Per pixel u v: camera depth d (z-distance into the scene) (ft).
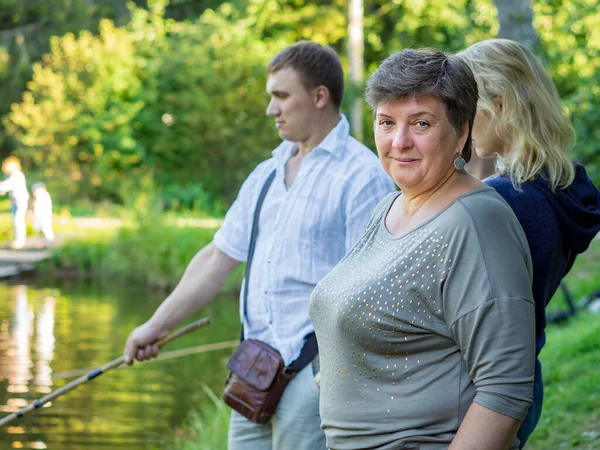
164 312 15.49
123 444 27.43
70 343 45.01
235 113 108.47
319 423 13.82
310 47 14.66
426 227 8.95
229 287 63.77
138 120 109.91
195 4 141.38
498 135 10.83
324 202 14.11
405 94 8.86
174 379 36.63
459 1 121.08
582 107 44.65
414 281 8.80
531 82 10.70
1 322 51.29
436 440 8.78
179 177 110.73
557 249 10.33
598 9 57.26
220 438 23.93
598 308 36.04
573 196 10.44
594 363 24.06
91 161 110.42
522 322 8.41
